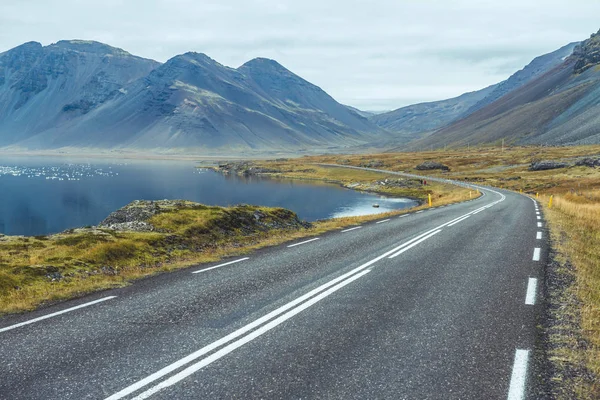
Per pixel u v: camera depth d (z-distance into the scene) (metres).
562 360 6.27
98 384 5.59
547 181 93.44
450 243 16.94
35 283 12.02
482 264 12.88
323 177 149.25
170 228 19.64
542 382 5.64
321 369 6.01
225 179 155.38
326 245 16.92
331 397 5.26
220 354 6.51
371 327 7.63
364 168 166.00
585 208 30.34
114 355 6.51
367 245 16.73
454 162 163.88
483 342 6.93
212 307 8.91
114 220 22.28
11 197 106.50
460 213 30.80
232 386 5.53
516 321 7.89
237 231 21.25
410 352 6.57
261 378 5.75
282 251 15.77
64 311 8.83
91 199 102.50
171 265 13.67
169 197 99.69
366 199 88.62
